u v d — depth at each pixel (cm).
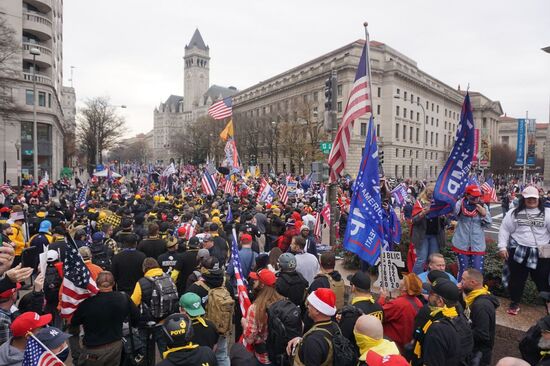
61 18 6850
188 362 341
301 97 7581
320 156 5100
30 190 2348
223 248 818
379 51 7050
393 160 7094
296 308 431
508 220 641
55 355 344
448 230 945
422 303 462
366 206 583
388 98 7056
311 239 859
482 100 10444
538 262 618
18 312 482
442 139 9131
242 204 1595
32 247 849
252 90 10025
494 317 436
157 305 515
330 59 7188
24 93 4372
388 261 566
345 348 355
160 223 930
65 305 439
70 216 1205
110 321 445
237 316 651
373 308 435
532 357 377
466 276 460
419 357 406
